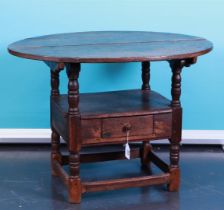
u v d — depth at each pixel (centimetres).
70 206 209
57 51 194
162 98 227
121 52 192
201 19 261
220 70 268
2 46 263
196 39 225
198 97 271
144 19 262
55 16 260
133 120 206
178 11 260
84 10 259
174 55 188
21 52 192
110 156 245
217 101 272
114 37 230
